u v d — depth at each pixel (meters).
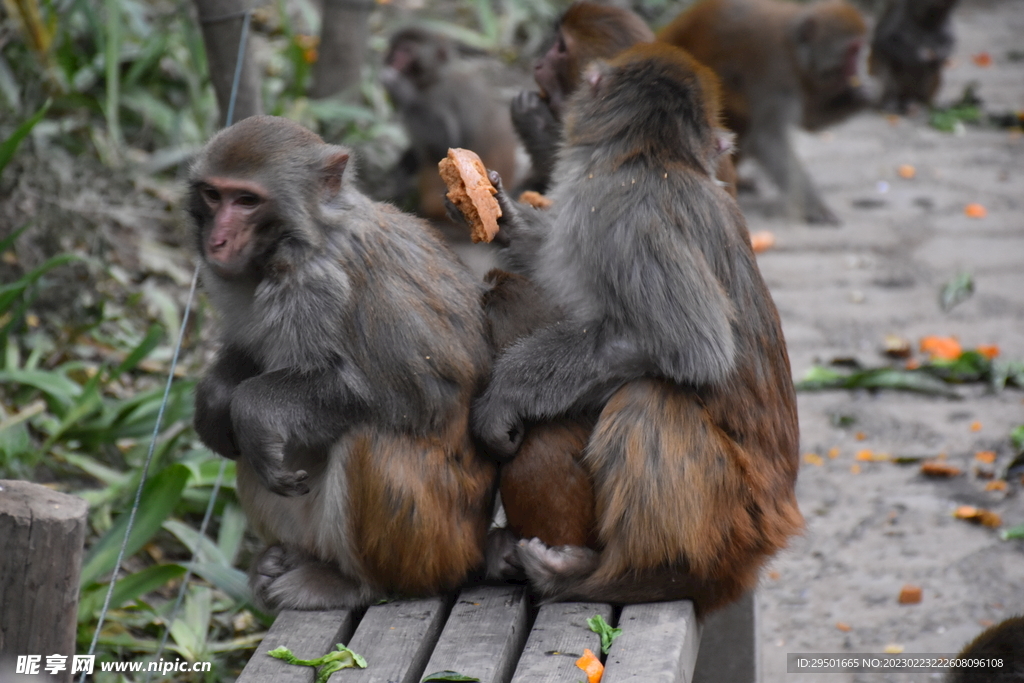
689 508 8.06
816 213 21.02
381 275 8.16
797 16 17.39
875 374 15.73
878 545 12.52
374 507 8.12
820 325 17.44
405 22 24.72
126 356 14.32
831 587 11.88
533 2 26.39
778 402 8.81
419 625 8.05
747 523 8.31
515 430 8.38
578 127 9.09
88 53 19.59
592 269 8.47
